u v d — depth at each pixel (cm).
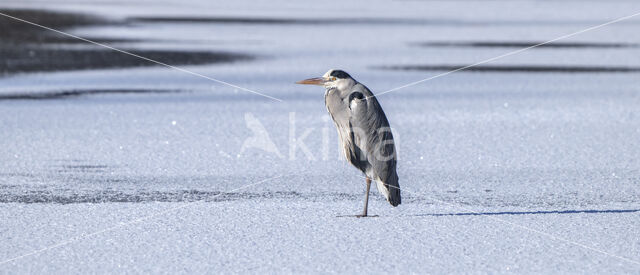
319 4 4553
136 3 4369
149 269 768
